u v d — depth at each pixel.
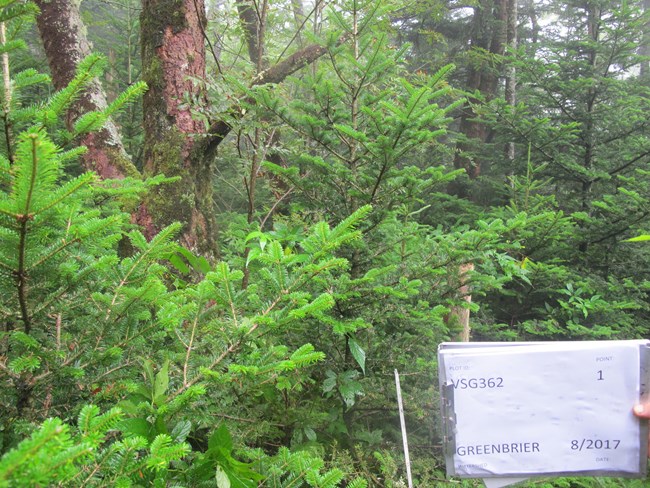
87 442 0.80
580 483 2.32
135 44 5.64
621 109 5.46
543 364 1.35
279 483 1.47
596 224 4.62
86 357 1.37
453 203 5.65
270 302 1.61
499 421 1.36
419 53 8.84
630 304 4.05
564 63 5.68
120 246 2.98
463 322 3.07
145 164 3.26
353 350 2.04
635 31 5.52
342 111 2.50
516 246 2.63
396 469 2.02
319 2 3.52
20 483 0.71
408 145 2.17
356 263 2.37
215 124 3.12
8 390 1.26
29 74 1.22
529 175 4.83
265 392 1.96
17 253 1.11
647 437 1.32
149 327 1.46
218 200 6.52
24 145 0.87
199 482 1.35
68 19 3.32
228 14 3.74
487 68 7.27
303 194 2.57
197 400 1.45
